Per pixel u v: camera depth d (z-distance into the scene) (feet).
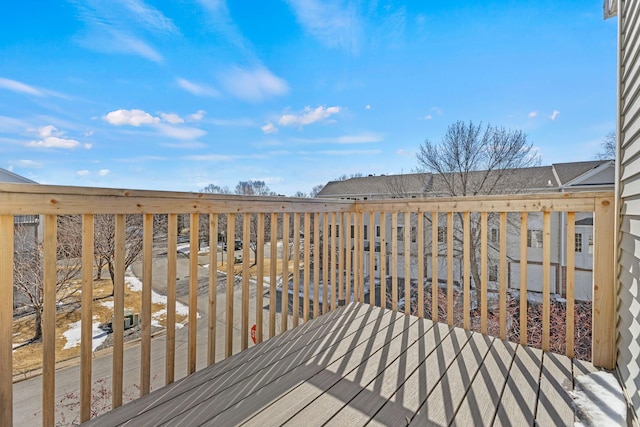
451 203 7.83
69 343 23.75
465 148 38.32
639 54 4.80
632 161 4.97
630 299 4.87
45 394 4.09
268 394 4.99
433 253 8.18
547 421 4.25
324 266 9.16
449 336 7.17
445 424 4.23
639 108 4.64
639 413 4.18
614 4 7.89
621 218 5.50
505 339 6.98
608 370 5.60
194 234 5.91
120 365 4.83
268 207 7.33
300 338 7.27
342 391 5.04
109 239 33.88
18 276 24.95
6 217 3.72
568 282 6.23
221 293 37.65
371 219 9.64
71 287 33.30
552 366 5.79
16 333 25.84
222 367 6.00
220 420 4.35
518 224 36.60
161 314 30.25
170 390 5.19
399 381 5.32
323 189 61.31
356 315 8.75
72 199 4.20
